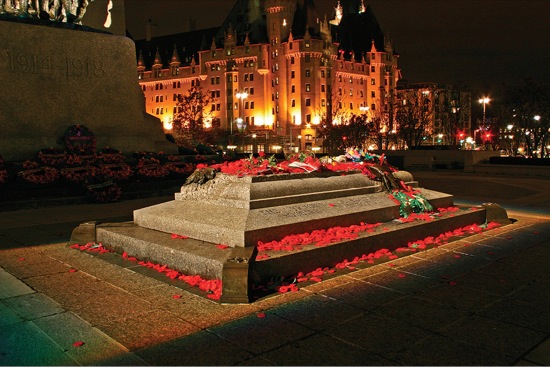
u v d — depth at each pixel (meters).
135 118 19.62
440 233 9.05
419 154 35.94
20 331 4.88
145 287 6.19
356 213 8.16
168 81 128.38
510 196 17.08
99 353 4.38
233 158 23.58
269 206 7.48
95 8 21.44
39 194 15.05
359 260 7.22
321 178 8.80
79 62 18.17
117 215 12.91
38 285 6.34
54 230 10.58
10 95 16.64
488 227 10.02
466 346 4.46
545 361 4.17
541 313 5.25
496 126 67.00
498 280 6.41
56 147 17.44
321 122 100.44
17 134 16.73
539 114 53.34
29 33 17.05
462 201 15.47
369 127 90.62
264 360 4.21
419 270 6.84
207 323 5.02
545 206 14.04
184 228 7.46
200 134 98.38
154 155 19.08
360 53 125.12
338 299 5.67
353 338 4.63
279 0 110.88
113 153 18.02
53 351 4.42
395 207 8.99
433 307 5.43
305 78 108.88
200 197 8.23
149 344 4.55
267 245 6.57
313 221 7.43
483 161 32.09
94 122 18.53
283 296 5.77
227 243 6.71
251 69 114.69
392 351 4.36
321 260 6.73
